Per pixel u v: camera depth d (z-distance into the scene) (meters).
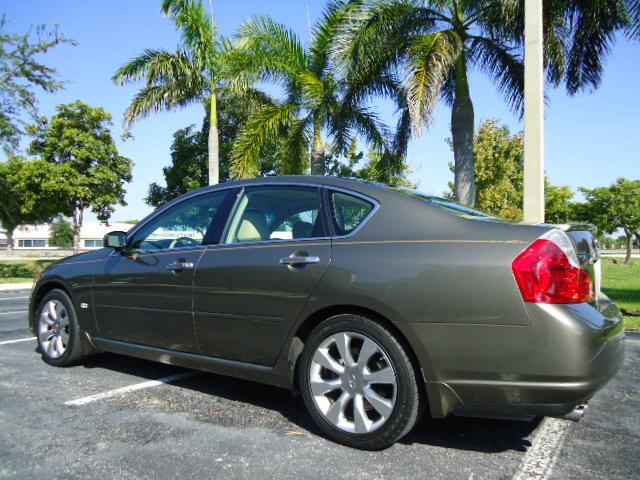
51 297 4.96
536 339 2.65
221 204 4.01
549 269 2.70
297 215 3.57
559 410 2.65
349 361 3.11
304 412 3.73
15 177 25.89
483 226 2.96
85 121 27.22
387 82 13.73
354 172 23.36
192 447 3.09
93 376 4.60
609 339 2.77
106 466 2.83
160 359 4.10
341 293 3.11
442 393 2.86
